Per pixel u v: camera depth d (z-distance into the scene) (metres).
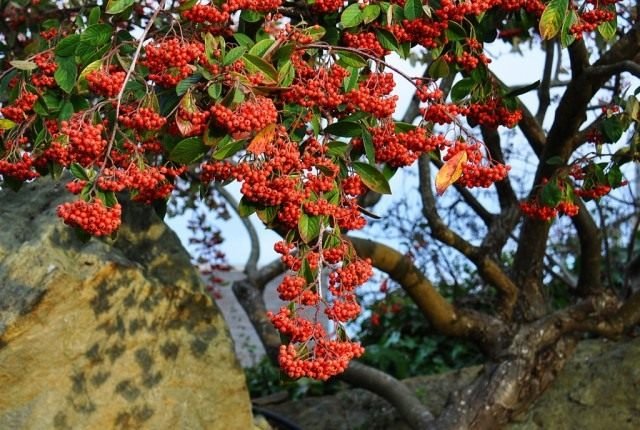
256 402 6.29
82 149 2.55
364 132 2.86
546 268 5.60
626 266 5.57
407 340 7.37
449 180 2.76
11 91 3.11
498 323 5.09
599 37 4.77
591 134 3.90
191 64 2.77
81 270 3.56
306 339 2.74
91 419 3.58
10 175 2.98
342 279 2.83
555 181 3.80
